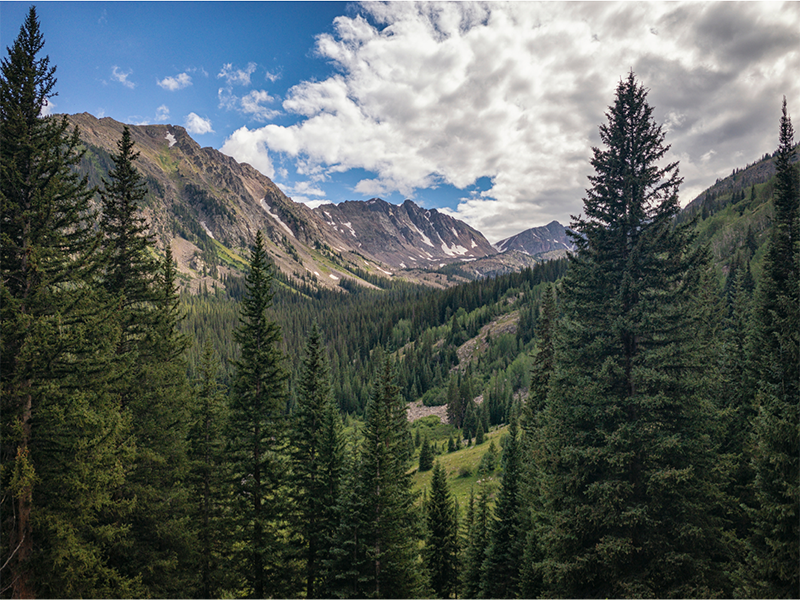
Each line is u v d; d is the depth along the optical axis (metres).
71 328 13.38
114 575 13.73
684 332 15.69
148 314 21.39
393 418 32.72
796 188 18.31
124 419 15.16
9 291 12.59
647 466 14.91
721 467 15.06
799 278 16.83
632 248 16.59
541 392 30.81
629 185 16.28
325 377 26.11
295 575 22.16
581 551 15.31
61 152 14.73
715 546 14.66
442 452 89.12
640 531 14.74
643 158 16.09
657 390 15.51
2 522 12.39
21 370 12.30
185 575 19.22
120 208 21.73
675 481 14.12
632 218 15.78
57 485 12.56
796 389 15.80
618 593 14.03
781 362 16.41
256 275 22.39
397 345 169.25
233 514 21.23
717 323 29.75
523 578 23.66
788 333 16.23
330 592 21.30
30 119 14.41
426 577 25.59
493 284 198.75
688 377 15.07
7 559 11.69
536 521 22.12
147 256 21.89
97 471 12.95
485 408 102.06
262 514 20.73
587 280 17.14
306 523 22.42
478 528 33.50
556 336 18.02
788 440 13.76
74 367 13.47
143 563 17.33
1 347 11.99
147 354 21.06
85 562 12.63
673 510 14.74
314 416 24.62
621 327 15.52
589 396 15.86
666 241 15.84
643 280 16.06
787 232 18.28
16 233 13.77
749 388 20.61
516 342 138.88
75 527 13.32
